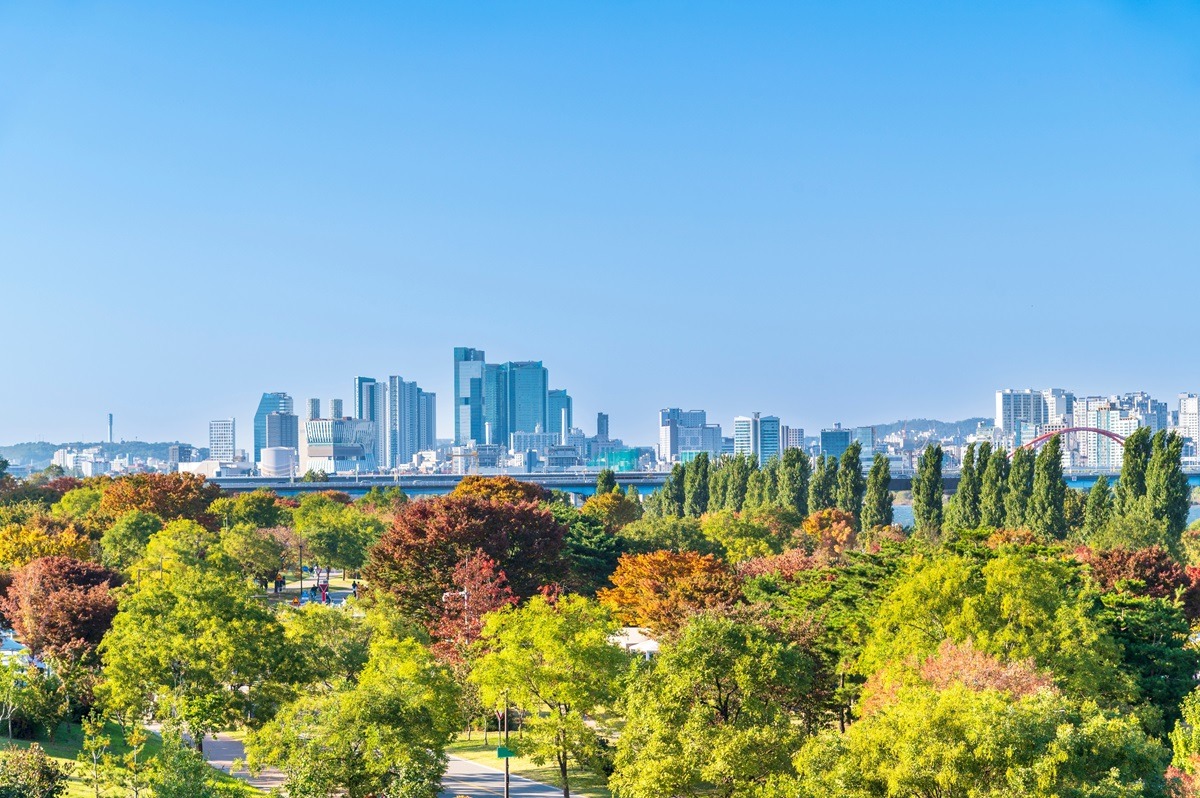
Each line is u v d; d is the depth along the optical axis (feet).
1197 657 266.77
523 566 382.22
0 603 352.49
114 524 557.74
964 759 145.48
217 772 214.28
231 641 238.68
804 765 159.43
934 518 592.60
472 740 274.98
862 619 255.91
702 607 310.65
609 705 223.92
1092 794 140.77
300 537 590.14
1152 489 518.78
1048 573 244.63
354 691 196.13
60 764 207.92
